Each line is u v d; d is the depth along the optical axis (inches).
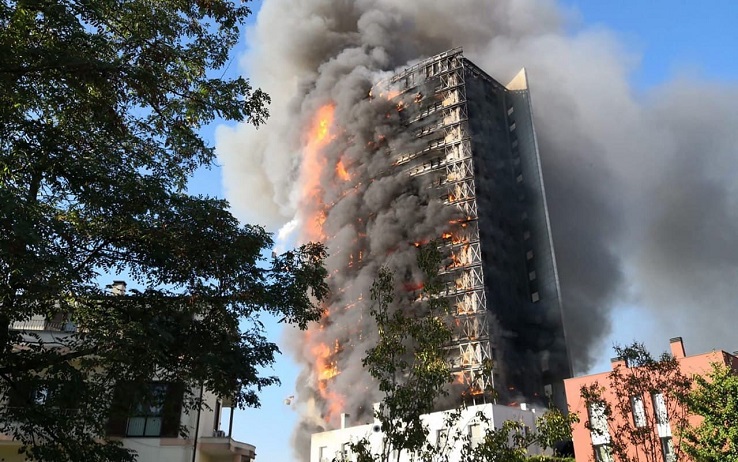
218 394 591.8
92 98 508.7
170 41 545.6
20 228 390.0
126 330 486.0
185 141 578.6
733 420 954.1
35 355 509.0
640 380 1060.5
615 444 1061.1
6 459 802.2
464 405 565.6
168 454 876.6
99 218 530.3
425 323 563.5
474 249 3518.7
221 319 571.8
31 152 476.7
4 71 444.5
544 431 563.8
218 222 558.6
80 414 521.0
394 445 494.0
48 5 450.3
